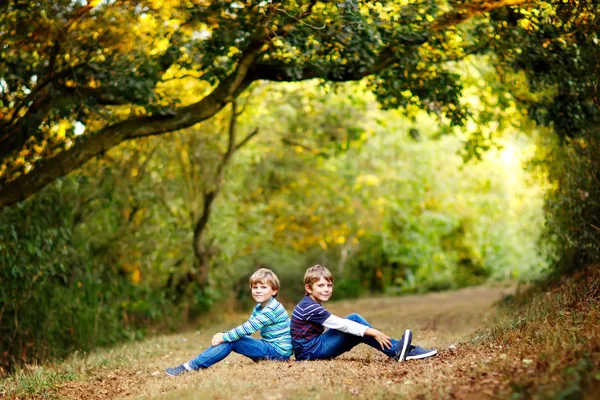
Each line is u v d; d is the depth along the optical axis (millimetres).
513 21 9625
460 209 27250
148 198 14891
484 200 27266
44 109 8836
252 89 15336
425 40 9352
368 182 22188
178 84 14016
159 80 9477
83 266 12391
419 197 24594
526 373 4445
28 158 9711
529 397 3885
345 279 26031
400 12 8930
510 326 7250
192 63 9680
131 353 9273
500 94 12773
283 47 8859
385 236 25281
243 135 17812
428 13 8969
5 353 9461
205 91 14578
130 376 6906
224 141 17672
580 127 10469
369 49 8945
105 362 8188
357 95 15781
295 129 18562
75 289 11938
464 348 6684
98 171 13281
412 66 9844
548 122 11039
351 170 21969
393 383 5027
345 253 25922
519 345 5828
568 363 4461
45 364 8828
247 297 21594
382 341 6195
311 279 6566
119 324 13141
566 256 11016
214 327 14273
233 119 15875
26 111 8992
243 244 18422
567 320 6379
